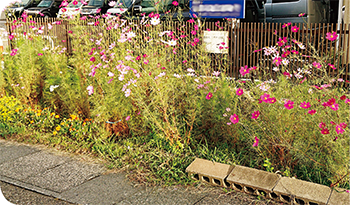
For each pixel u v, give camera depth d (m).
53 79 5.40
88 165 4.08
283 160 3.73
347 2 7.84
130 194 3.43
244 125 3.98
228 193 3.39
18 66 5.81
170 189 3.51
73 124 4.95
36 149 4.57
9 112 5.32
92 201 3.31
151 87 4.42
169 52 5.28
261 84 3.99
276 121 3.79
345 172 3.30
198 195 3.38
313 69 4.78
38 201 3.35
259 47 7.11
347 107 3.72
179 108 4.64
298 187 3.23
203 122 4.42
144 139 4.55
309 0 7.79
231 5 6.88
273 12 8.16
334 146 3.42
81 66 4.98
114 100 4.56
